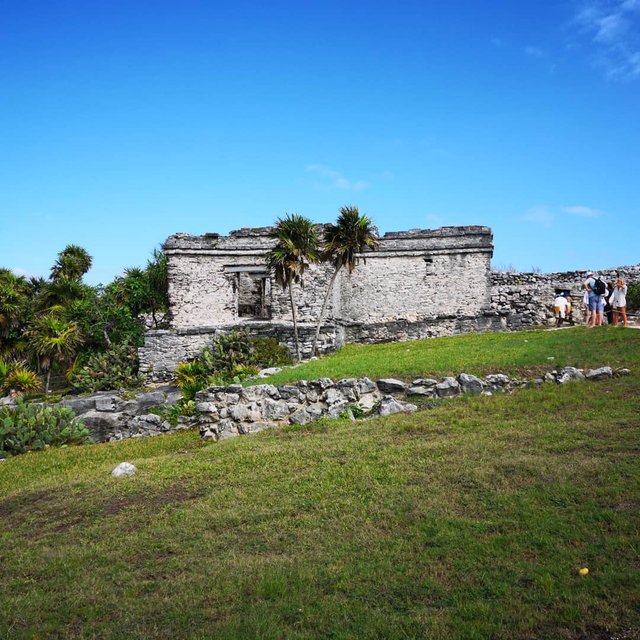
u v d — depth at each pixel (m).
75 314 29.33
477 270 26.91
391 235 27.44
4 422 15.93
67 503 9.44
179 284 25.25
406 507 7.80
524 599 5.60
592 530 6.65
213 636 5.43
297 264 22.58
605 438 9.59
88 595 6.41
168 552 7.33
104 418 19.55
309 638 5.34
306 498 8.55
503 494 7.81
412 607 5.67
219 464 10.66
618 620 5.17
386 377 14.41
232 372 20.92
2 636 5.76
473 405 12.34
